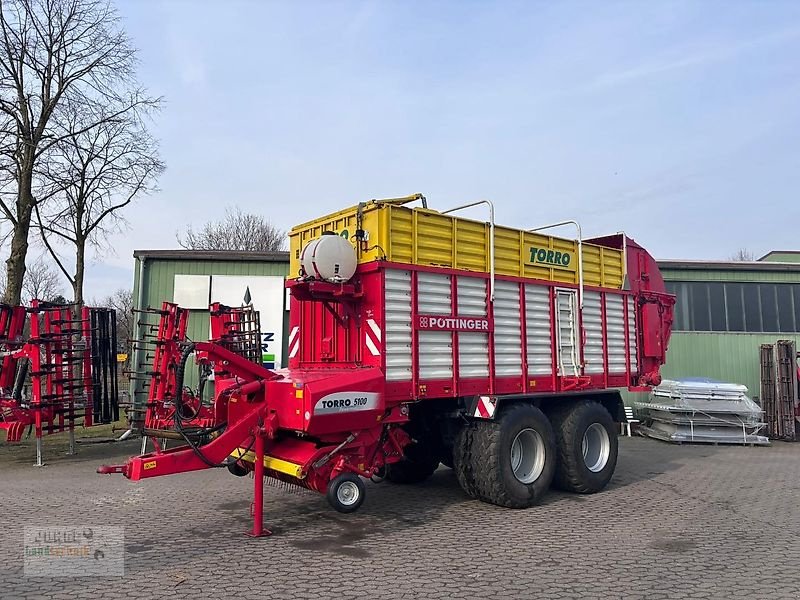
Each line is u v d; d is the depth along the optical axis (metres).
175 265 15.59
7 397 10.66
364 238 6.84
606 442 8.56
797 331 17.52
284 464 6.21
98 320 11.71
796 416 15.16
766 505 7.66
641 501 7.82
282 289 15.79
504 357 7.60
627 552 5.65
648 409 15.25
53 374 11.19
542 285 8.16
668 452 12.66
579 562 5.35
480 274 7.42
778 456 12.19
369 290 6.68
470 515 7.01
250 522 6.61
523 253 8.00
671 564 5.32
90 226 18.34
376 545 5.82
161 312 10.07
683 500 7.91
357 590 4.64
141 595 4.51
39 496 7.90
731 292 17.59
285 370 7.18
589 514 7.10
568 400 8.48
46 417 10.74
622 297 9.45
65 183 16.06
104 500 7.67
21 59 14.59
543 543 5.92
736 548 5.81
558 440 8.15
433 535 6.17
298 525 6.52
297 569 5.11
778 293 17.66
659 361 10.12
